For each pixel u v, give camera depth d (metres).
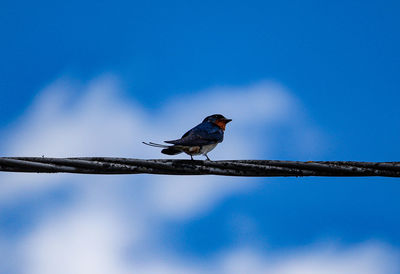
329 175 10.65
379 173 10.64
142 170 10.41
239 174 10.59
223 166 10.57
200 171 10.50
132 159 10.36
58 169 10.14
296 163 10.66
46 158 10.12
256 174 10.56
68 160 10.20
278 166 10.60
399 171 10.56
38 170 10.10
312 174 10.66
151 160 10.45
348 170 10.59
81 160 10.25
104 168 10.25
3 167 10.01
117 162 10.30
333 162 10.62
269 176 10.66
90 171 10.33
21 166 10.06
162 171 10.48
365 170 10.66
